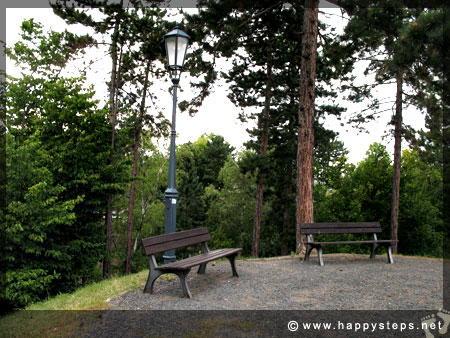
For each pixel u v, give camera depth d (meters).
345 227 8.76
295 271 7.34
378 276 6.86
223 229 38.28
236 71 18.77
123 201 28.81
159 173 31.45
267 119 20.05
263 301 5.11
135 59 18.52
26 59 19.16
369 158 30.42
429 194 28.34
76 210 16.11
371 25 8.66
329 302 5.07
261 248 32.88
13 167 12.47
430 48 7.22
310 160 9.99
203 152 50.09
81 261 16.03
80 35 16.23
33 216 12.73
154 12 17.34
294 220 29.28
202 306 4.85
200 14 10.98
